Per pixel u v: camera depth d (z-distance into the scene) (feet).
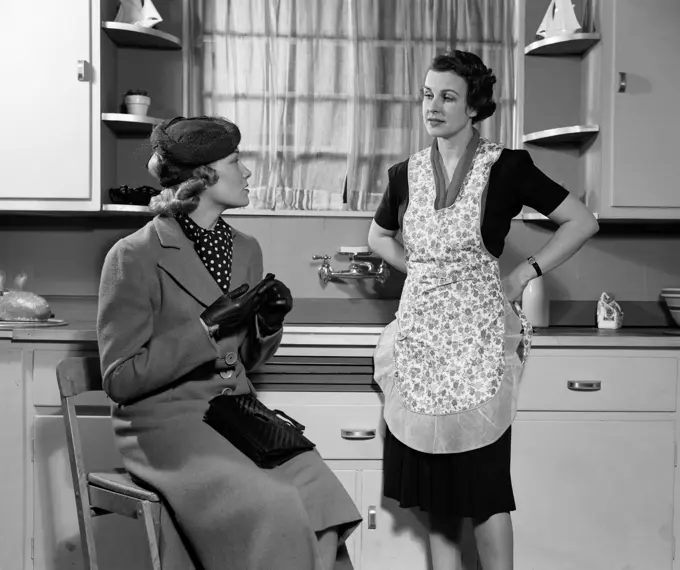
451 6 9.70
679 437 8.18
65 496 7.84
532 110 9.86
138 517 5.66
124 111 9.32
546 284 9.39
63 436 7.82
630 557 8.16
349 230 9.68
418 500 7.22
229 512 5.32
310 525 5.28
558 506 8.11
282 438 5.77
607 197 9.00
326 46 9.64
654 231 9.90
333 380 7.97
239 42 9.61
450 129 6.94
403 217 7.30
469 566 8.01
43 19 8.54
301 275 9.68
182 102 9.62
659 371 8.14
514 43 9.79
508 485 6.90
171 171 6.09
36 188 8.61
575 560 8.13
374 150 9.71
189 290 5.90
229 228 6.53
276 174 9.66
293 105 9.66
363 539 7.93
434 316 7.03
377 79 9.69
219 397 5.94
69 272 9.67
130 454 5.86
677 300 9.32
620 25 8.91
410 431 7.02
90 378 6.17
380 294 9.70
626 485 8.14
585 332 8.63
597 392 8.11
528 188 6.97
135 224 9.67
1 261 9.64
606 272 9.90
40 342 7.82
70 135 8.60
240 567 5.29
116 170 9.55
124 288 5.69
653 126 8.96
